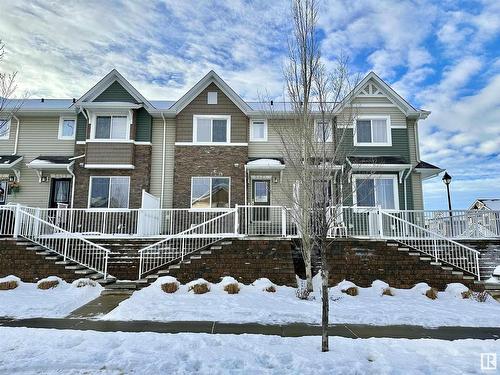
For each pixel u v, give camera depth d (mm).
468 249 11453
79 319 7496
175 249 12016
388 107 17016
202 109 16688
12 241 11281
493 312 8375
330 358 4844
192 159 16188
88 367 4500
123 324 7113
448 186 18922
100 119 16312
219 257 11273
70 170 15656
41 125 17078
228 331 6703
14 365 4527
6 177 16375
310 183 7449
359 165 14297
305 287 10398
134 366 4539
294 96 8344
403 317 7840
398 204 15703
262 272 11141
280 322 7453
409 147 16812
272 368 4523
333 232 11953
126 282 10711
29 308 8078
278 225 14594
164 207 16141
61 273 11109
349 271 11383
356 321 7617
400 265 11328
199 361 4730
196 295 9578
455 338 6422
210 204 15883
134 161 16094
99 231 14445
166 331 6613
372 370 4445
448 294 10359
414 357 4992
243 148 16328
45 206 16078
